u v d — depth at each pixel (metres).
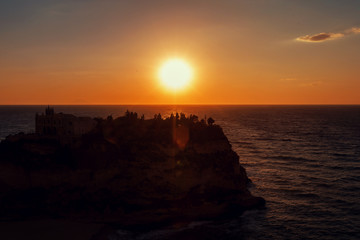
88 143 66.31
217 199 64.56
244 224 57.88
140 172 63.22
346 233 54.94
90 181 63.78
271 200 70.00
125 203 61.56
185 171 63.31
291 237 53.41
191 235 53.28
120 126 67.75
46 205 60.72
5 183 61.88
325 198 71.44
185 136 66.12
